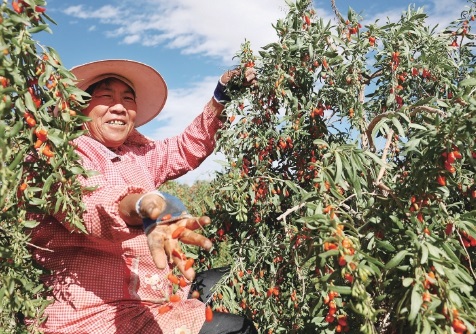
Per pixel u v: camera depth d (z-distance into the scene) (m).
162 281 2.34
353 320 1.92
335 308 1.82
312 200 2.01
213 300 2.70
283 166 2.92
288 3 2.69
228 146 2.66
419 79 2.77
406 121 2.16
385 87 2.79
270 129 2.68
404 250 1.62
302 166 2.82
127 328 2.17
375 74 2.81
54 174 1.70
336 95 2.69
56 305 2.14
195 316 2.25
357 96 2.81
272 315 2.71
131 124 2.58
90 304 2.15
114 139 2.48
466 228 1.75
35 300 1.93
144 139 2.82
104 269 2.21
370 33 2.61
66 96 1.75
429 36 2.75
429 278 1.55
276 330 2.65
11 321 1.90
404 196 1.96
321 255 1.58
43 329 2.11
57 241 2.16
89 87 2.46
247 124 2.73
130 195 1.79
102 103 2.45
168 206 1.64
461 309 1.53
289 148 2.88
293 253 2.31
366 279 1.57
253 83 2.79
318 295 2.03
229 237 3.08
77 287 2.16
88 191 1.85
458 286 1.53
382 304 1.92
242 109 2.76
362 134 2.60
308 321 2.29
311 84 2.78
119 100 2.48
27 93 1.62
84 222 1.87
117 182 2.29
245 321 2.45
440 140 1.77
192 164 2.87
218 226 3.02
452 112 1.85
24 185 1.68
